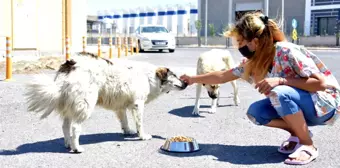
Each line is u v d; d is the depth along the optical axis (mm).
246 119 6820
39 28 22484
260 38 4367
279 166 4254
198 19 51000
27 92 4617
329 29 44125
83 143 5203
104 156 4625
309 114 4332
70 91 4582
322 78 4156
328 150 4824
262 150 4887
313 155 4371
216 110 7766
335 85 4371
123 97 5113
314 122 4469
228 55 7766
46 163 4355
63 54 21594
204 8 53312
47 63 15477
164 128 6160
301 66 4160
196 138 5504
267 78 4254
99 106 5164
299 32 45719
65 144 4965
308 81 4176
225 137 5555
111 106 5172
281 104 4203
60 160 4469
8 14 20625
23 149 4906
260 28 4328
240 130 5984
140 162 4402
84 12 25609
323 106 4293
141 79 5184
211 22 52562
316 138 5418
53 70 14227
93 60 4879
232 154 4715
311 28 45250
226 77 5035
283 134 5695
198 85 7305
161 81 5367
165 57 22703
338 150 4828
